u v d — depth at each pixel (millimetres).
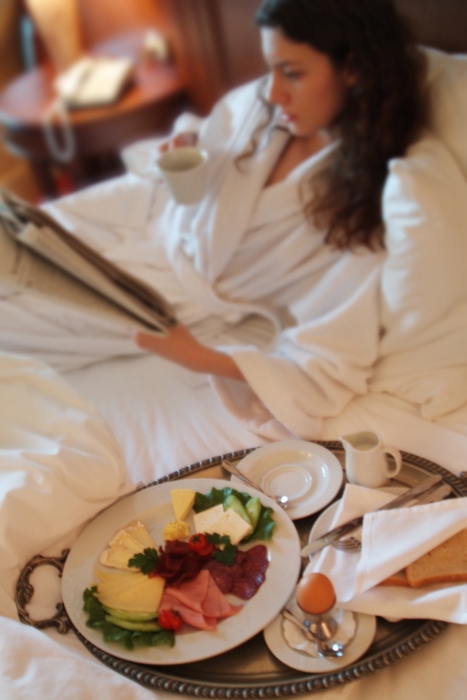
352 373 1248
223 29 2357
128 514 1033
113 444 1101
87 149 2574
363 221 1306
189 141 1637
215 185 1477
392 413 1217
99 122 2500
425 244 1144
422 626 824
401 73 1256
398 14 1300
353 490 977
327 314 1308
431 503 922
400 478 1033
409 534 885
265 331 1511
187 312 1515
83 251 953
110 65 2721
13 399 1110
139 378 1419
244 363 1241
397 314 1235
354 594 842
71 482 1024
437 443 1132
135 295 1014
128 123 2520
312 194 1378
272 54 1267
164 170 1350
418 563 875
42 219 919
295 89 1293
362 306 1273
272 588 889
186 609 876
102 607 896
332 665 797
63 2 2762
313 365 1254
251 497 1012
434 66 1321
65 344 1453
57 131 2547
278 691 782
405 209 1154
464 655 812
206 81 2559
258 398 1299
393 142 1280
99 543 997
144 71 2764
